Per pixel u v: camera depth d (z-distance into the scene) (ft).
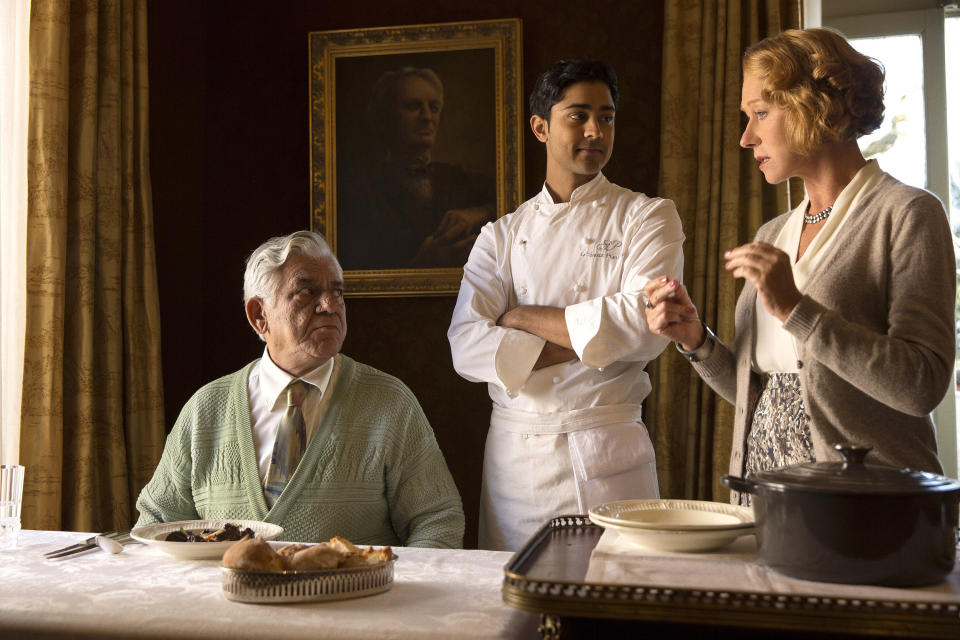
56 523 9.00
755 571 3.53
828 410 5.10
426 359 12.00
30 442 8.98
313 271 6.43
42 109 9.14
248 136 12.57
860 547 3.26
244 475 6.27
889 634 2.93
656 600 3.10
